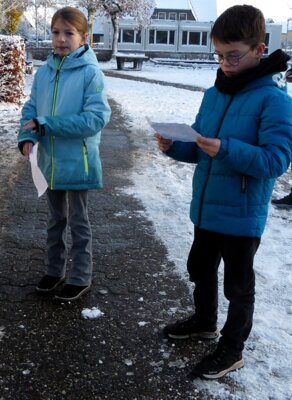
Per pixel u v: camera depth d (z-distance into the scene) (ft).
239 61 8.14
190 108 43.98
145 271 13.05
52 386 8.77
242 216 8.59
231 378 9.01
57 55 10.97
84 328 10.48
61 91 10.76
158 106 44.83
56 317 10.84
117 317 10.92
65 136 10.46
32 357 9.52
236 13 7.95
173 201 18.70
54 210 11.60
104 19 170.60
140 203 18.43
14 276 12.55
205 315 10.00
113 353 9.70
